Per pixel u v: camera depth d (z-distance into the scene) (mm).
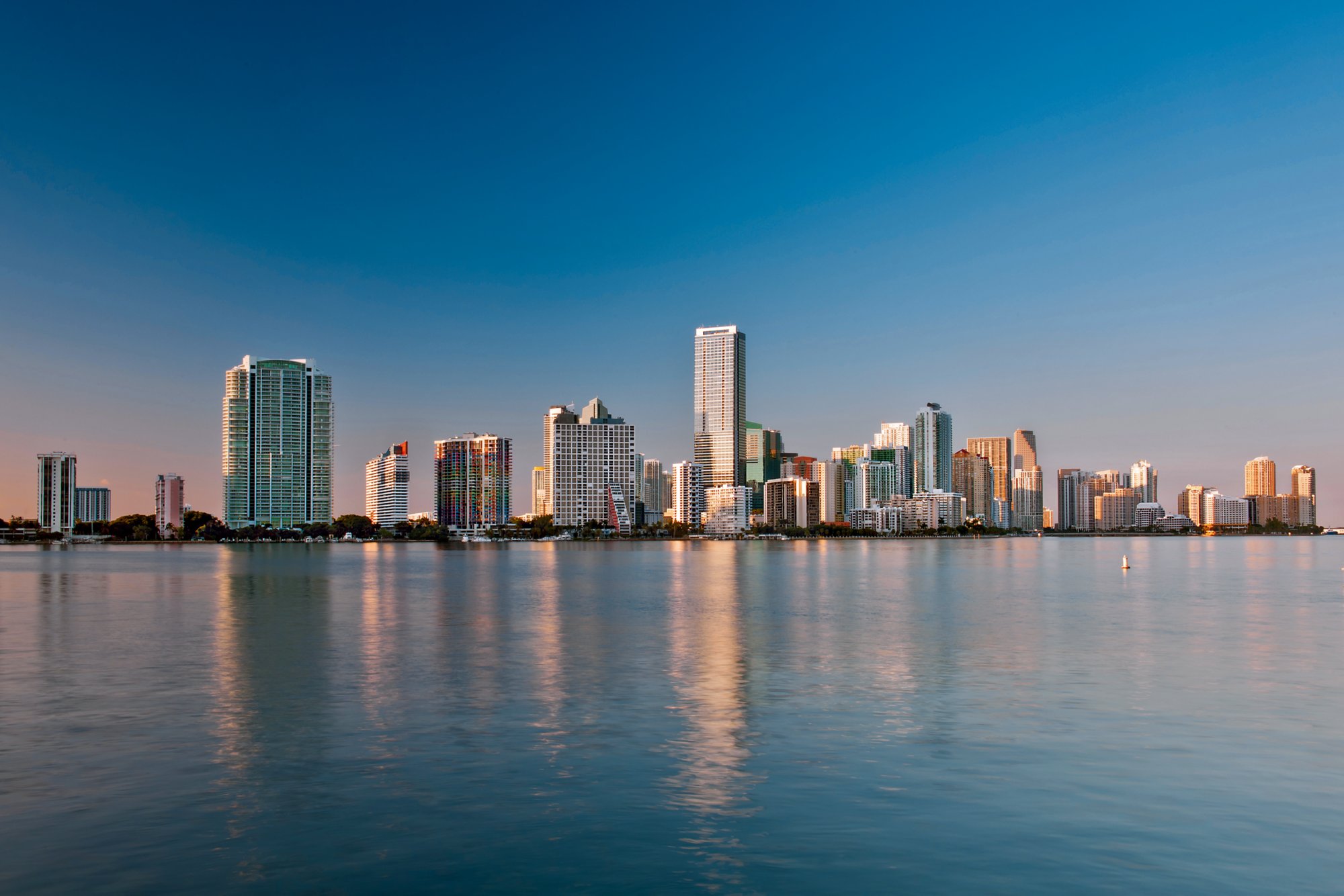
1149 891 23641
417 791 31594
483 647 68875
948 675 55500
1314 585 147375
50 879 24391
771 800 30531
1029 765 34656
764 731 40281
